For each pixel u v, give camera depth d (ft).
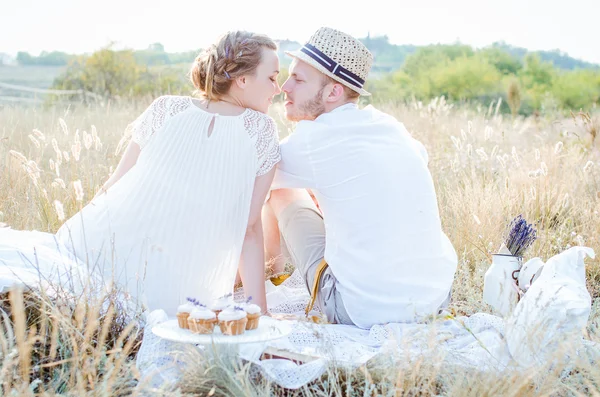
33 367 9.47
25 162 15.11
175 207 12.37
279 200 13.99
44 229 15.57
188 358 9.95
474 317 12.14
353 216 12.41
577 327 10.66
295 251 13.64
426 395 9.88
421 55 115.75
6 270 11.08
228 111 12.78
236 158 12.50
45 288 10.80
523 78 105.40
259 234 13.11
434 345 10.11
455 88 101.09
